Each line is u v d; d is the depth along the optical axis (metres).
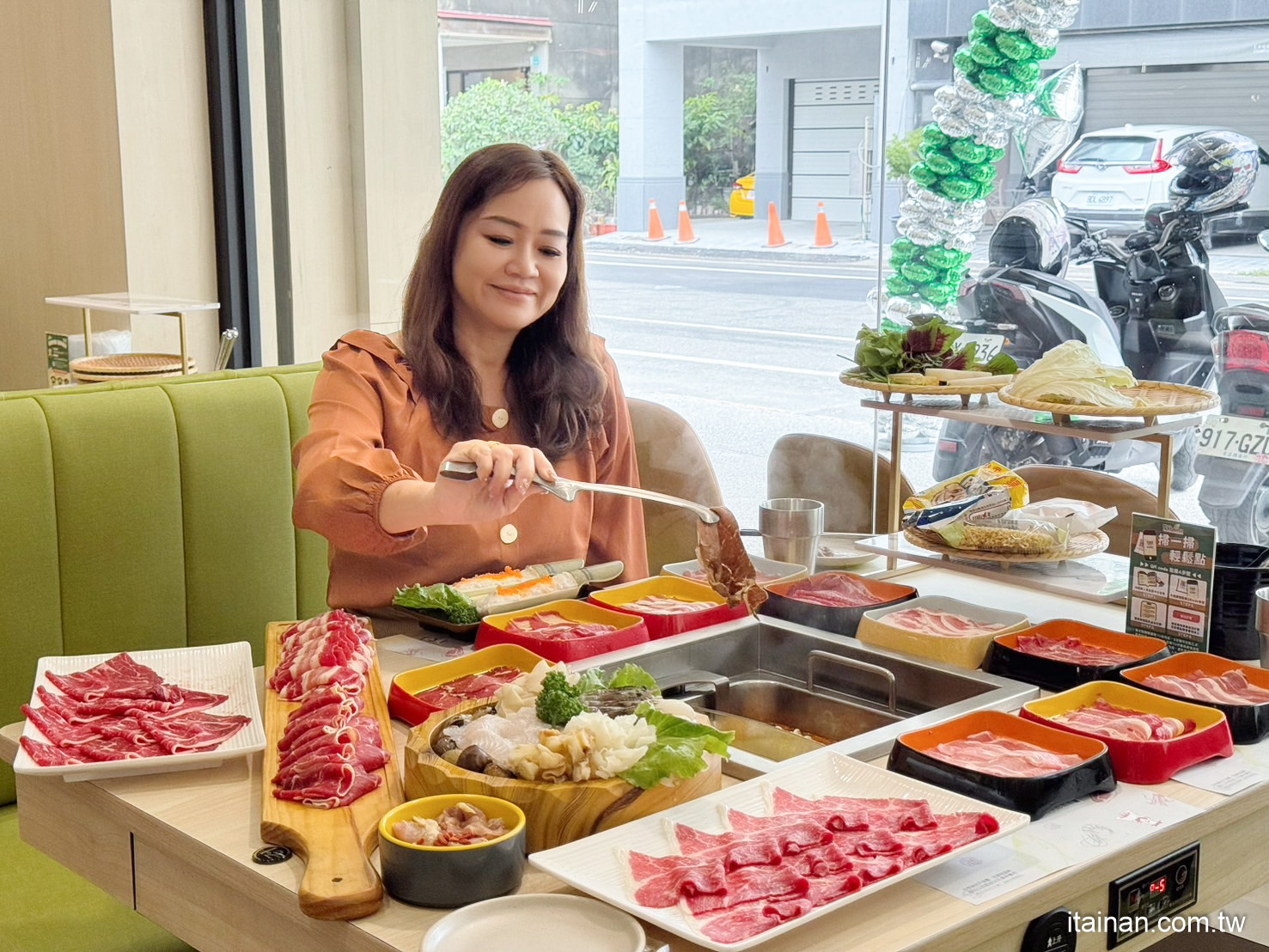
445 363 2.10
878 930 1.10
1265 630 1.71
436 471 2.10
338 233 3.64
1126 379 1.98
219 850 1.25
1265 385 2.27
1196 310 2.34
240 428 2.47
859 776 1.36
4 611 2.17
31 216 3.93
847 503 2.91
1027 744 1.45
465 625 1.88
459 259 2.09
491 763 1.29
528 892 1.18
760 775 1.38
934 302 2.73
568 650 1.70
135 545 2.34
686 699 1.76
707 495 2.97
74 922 1.81
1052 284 2.55
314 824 1.25
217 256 3.80
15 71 3.85
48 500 2.23
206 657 1.75
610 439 2.35
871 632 1.83
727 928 1.05
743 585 1.67
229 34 3.66
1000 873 1.20
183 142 3.68
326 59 3.54
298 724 1.46
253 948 1.24
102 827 1.41
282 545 2.55
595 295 3.15
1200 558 1.74
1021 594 2.16
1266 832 1.45
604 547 2.36
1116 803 1.35
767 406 2.95
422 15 3.32
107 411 2.32
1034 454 2.58
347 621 1.77
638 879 1.14
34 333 4.03
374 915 1.13
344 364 2.06
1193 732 1.45
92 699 1.59
